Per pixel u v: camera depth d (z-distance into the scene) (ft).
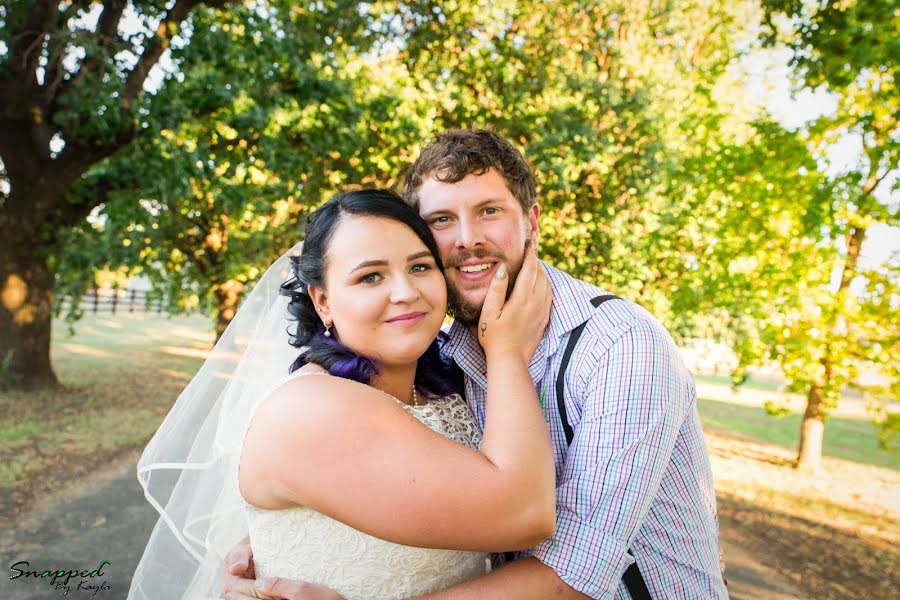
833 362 24.02
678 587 5.07
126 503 19.22
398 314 4.76
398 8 36.29
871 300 22.93
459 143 5.48
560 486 4.75
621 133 33.06
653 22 37.42
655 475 4.66
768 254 23.91
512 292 5.14
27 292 33.45
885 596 15.24
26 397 32.01
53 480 20.84
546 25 35.86
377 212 4.83
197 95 29.84
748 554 18.16
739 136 33.06
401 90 32.81
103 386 36.91
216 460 5.93
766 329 24.89
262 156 31.01
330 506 4.18
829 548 18.74
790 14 20.63
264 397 4.69
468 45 35.83
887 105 20.44
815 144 23.08
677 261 30.32
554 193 30.37
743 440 35.09
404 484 4.03
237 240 39.96
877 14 17.98
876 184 22.66
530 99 34.71
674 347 5.17
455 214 5.35
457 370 6.03
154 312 104.32
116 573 14.65
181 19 30.32
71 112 28.17
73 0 29.40
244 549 5.22
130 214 33.76
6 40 27.84
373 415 4.23
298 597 4.37
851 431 39.27
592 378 4.90
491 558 5.57
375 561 4.46
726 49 37.22
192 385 6.31
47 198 32.09
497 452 4.25
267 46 30.53
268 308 6.49
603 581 4.44
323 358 4.89
